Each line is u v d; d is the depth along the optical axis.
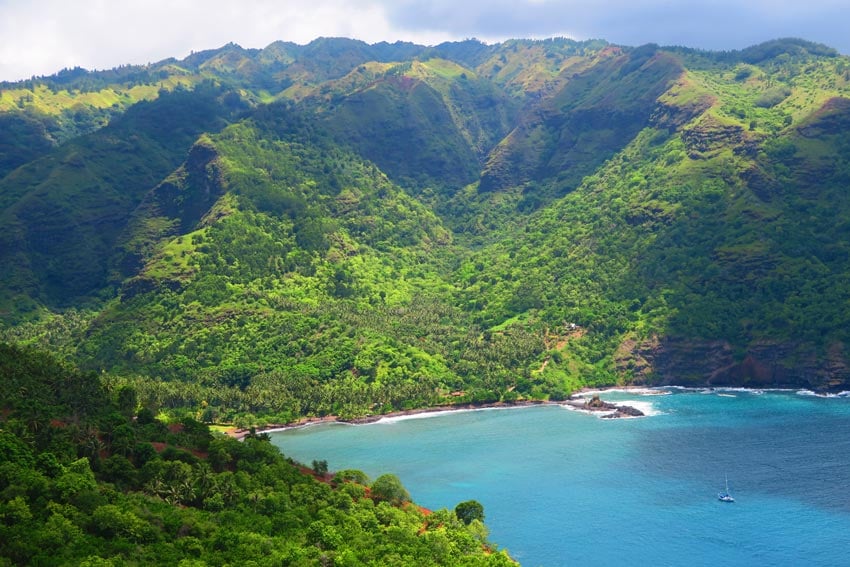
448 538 199.00
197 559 168.25
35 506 171.75
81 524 170.12
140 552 166.75
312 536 185.38
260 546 176.25
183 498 194.62
